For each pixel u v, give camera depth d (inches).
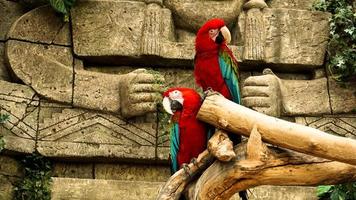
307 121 455.2
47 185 422.9
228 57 335.0
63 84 441.4
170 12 460.8
